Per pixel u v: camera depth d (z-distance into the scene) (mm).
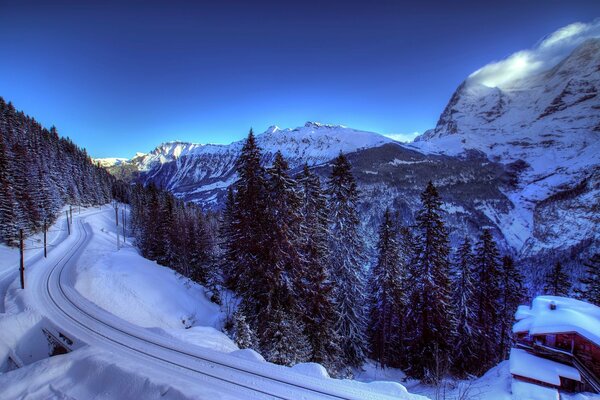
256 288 25609
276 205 24094
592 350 22094
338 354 27469
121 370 13812
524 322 25562
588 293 33531
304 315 26328
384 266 32219
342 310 29812
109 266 39406
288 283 24422
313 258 26938
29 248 51094
